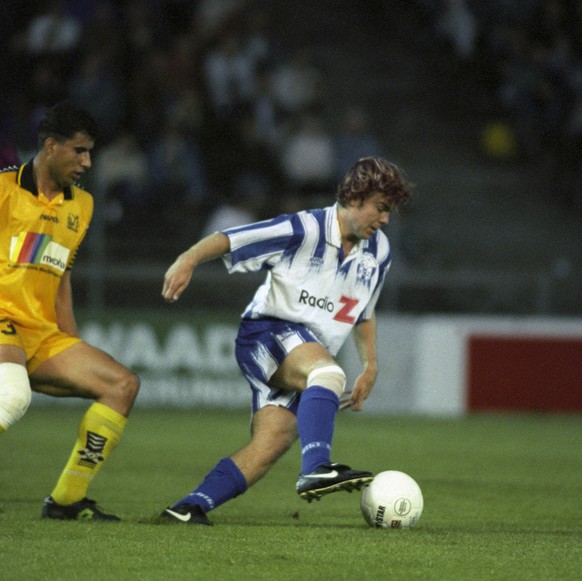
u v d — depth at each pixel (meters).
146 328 48.06
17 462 30.00
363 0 74.00
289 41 71.06
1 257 18.62
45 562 14.70
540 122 66.88
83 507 19.17
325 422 17.45
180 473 28.70
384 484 18.59
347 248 18.81
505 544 17.09
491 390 51.56
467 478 29.08
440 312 51.25
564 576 14.52
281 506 22.73
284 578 13.89
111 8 58.50
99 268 46.81
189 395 49.03
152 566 14.52
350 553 15.70
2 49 56.78
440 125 69.19
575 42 67.62
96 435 18.98
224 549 15.86
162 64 57.47
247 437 39.22
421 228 59.75
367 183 18.25
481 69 70.69
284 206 49.31
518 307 51.50
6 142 23.36
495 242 61.25
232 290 49.47
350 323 19.12
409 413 51.06
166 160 52.78
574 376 52.06
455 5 71.38
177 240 48.31
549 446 38.72
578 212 64.62
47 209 18.72
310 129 56.56
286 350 18.47
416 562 15.15
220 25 60.94
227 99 59.12
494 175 66.38
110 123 53.97
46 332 19.03
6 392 17.61
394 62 71.81
